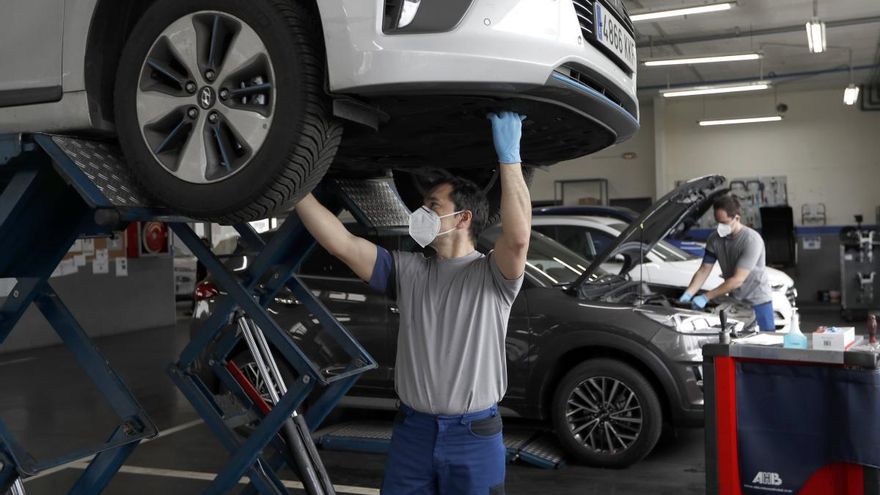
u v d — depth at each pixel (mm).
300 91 2385
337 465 5496
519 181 2635
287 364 5770
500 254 2732
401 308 2871
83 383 8719
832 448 3520
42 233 3215
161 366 9875
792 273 19547
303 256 3436
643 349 5168
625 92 3008
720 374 3691
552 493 4844
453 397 2746
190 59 2553
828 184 21172
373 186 3838
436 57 2379
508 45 2428
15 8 2840
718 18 15148
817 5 14391
